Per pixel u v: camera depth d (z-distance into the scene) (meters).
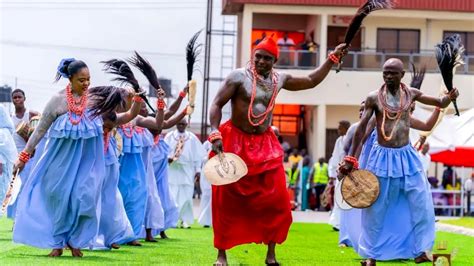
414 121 11.22
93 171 10.33
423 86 36.94
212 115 9.46
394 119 10.36
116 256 10.70
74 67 10.16
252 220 9.74
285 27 39.50
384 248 10.39
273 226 9.75
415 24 38.50
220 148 9.27
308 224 21.33
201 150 17.94
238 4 37.28
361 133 10.21
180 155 17.77
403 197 10.48
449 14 37.81
